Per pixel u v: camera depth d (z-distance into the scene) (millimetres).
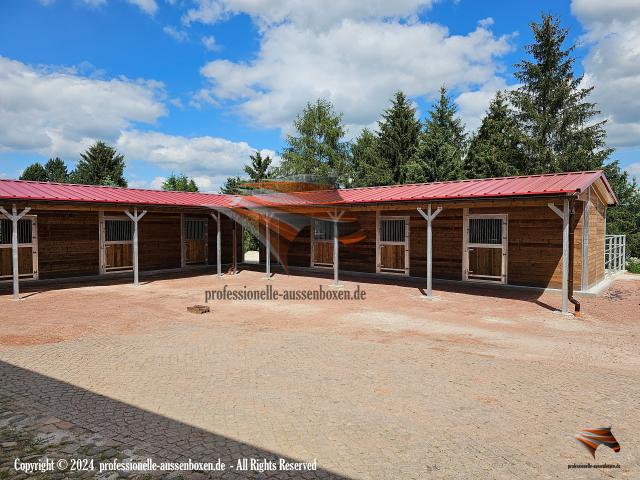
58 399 4242
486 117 33406
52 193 11625
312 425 3711
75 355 5742
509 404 4156
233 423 3742
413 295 10836
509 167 28109
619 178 28266
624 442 3432
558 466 3082
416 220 13492
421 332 7141
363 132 40531
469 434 3555
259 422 3762
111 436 3496
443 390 4512
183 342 6469
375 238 14523
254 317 8352
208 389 4535
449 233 12844
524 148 28391
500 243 11891
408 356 5754
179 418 3836
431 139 30969
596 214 12031
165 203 13258
